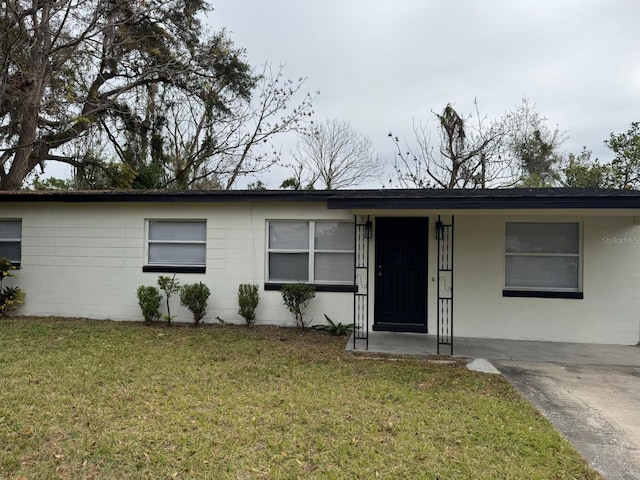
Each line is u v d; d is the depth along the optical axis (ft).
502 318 26.76
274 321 28.60
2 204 31.09
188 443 11.58
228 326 28.30
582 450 11.75
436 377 18.17
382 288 28.02
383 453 11.23
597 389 17.19
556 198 20.85
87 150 58.34
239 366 18.99
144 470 10.26
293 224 28.99
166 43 58.85
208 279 29.25
